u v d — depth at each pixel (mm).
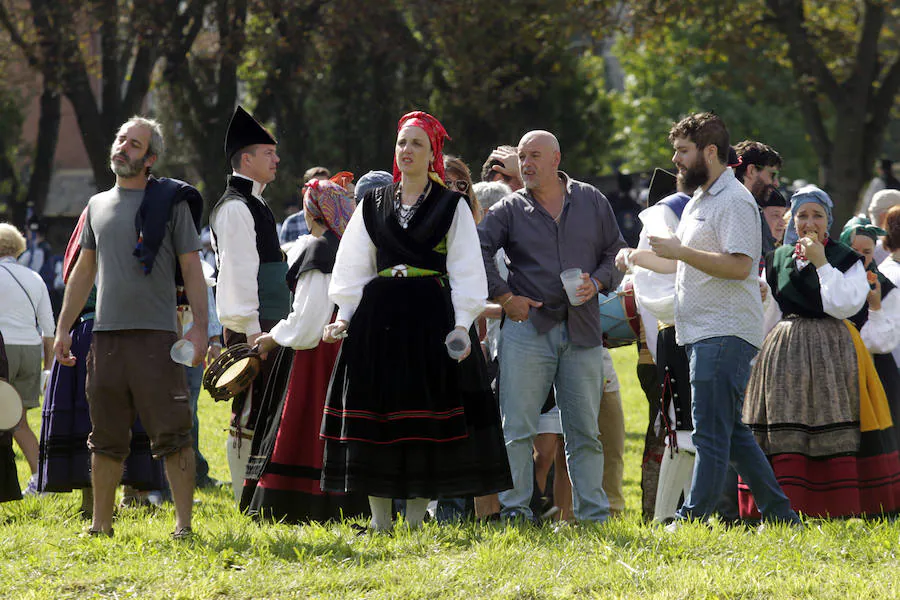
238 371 18109
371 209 16266
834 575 14086
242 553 15336
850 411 18375
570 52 75875
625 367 53750
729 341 16453
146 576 14391
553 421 20234
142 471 19219
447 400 15789
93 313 19266
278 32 74625
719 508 19203
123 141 15930
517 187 22484
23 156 100188
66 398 19016
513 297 17375
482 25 70812
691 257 16047
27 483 25188
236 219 18875
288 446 18109
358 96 77250
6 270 23625
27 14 72312
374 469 15711
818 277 18500
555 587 13820
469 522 17375
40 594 13727
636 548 15281
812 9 79312
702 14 71562
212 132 73562
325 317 17875
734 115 114000
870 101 73625
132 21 70688
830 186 74062
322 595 13727
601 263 18109
